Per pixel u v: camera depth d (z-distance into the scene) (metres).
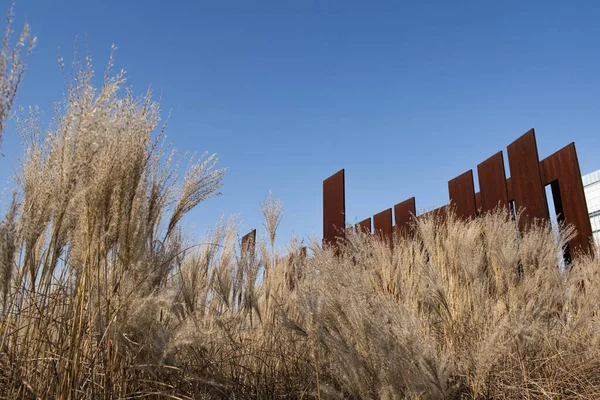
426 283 3.29
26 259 2.17
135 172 2.30
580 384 2.88
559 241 3.85
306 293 2.13
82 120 2.08
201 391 2.75
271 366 3.27
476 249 3.55
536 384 2.79
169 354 2.45
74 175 2.11
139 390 2.58
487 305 3.18
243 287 3.48
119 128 2.23
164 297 2.32
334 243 6.25
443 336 3.06
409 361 1.83
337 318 2.00
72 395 2.22
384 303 2.29
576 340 3.24
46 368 2.37
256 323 3.68
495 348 2.31
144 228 2.37
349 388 1.95
